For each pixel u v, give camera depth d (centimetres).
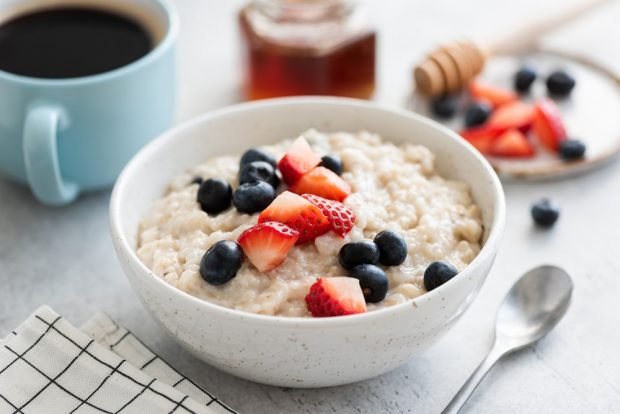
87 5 63
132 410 46
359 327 44
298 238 48
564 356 50
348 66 64
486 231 50
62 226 58
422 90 66
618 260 55
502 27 69
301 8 63
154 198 53
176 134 54
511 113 64
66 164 57
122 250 47
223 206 50
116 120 56
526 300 52
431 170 53
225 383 50
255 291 47
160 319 47
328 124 56
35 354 48
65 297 54
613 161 62
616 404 48
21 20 62
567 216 58
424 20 74
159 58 57
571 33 72
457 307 46
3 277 55
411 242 49
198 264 48
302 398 49
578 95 66
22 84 54
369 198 50
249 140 56
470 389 48
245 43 64
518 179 61
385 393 49
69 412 46
